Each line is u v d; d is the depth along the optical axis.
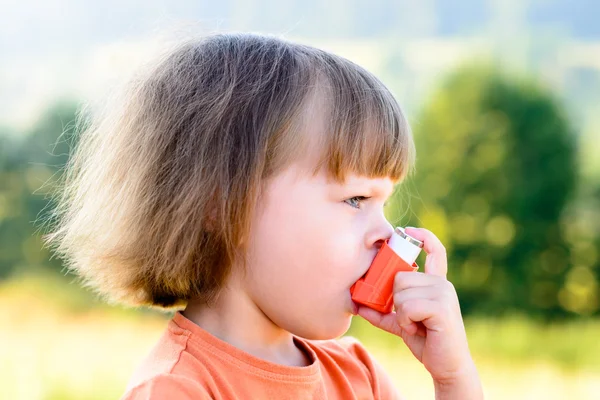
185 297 1.27
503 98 6.97
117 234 1.29
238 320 1.22
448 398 1.23
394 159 1.24
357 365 1.43
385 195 1.26
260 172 1.18
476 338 6.26
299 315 1.19
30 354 5.22
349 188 1.20
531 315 6.79
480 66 7.11
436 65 7.91
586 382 5.31
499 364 5.77
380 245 1.25
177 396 1.08
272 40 1.34
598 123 7.30
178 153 1.24
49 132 7.55
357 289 1.21
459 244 6.84
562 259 6.83
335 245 1.19
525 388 5.11
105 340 5.73
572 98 7.58
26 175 7.38
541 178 6.88
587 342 6.23
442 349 1.21
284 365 1.21
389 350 5.48
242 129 1.20
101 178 1.35
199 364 1.15
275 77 1.24
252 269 1.19
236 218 1.18
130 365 4.98
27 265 7.19
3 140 7.44
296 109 1.20
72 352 5.32
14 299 6.77
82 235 1.37
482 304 6.81
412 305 1.20
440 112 6.98
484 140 6.88
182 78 1.29
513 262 6.84
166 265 1.23
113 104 1.40
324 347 1.42
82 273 1.41
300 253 1.18
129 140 1.32
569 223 6.90
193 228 1.21
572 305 6.82
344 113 1.21
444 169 6.88
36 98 7.84
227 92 1.24
